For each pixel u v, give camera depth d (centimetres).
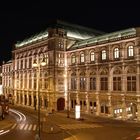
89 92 6681
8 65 11656
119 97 5800
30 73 8975
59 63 7562
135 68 5453
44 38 8081
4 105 7019
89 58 6769
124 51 5734
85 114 6606
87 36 8512
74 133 4172
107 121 5528
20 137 3875
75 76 7262
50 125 5075
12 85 10694
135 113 5456
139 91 5319
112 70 6047
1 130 4531
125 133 4150
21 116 6619
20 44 9981
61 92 7556
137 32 5403
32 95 8781
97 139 3694
